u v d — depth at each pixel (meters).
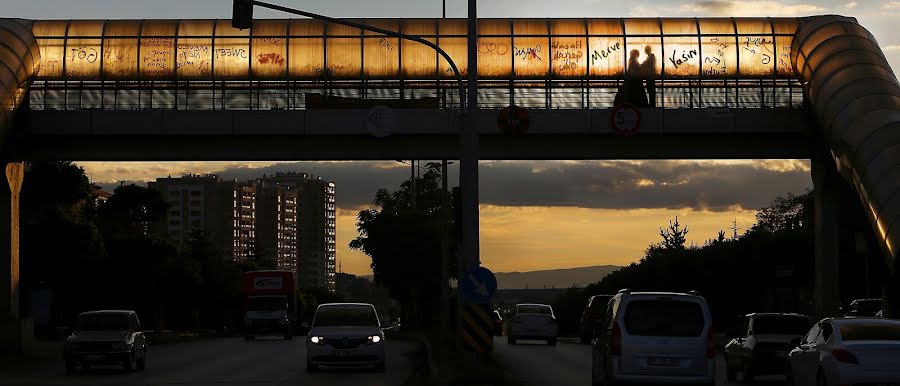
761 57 49.06
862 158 41.56
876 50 47.59
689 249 97.75
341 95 48.25
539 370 32.06
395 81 48.62
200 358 40.53
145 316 90.19
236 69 48.62
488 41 49.06
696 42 49.19
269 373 31.45
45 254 69.75
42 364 37.75
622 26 49.53
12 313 47.62
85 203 86.56
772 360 27.08
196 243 114.00
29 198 74.50
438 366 28.50
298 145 47.75
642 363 21.27
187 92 47.94
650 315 21.44
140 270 79.31
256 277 66.38
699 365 21.22
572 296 152.38
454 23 49.38
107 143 47.66
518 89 48.75
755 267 75.19
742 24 49.62
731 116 47.34
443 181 58.25
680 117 47.25
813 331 21.94
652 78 48.97
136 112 46.94
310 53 48.75
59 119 46.72
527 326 51.50
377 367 31.89
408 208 86.44
